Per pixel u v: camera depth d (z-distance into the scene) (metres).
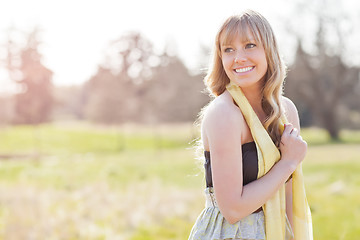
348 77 38.59
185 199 9.34
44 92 50.03
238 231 1.86
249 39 1.86
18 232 6.27
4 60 45.91
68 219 7.16
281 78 1.95
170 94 43.19
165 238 6.26
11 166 21.66
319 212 7.46
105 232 6.48
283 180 1.83
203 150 2.05
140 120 48.16
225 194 1.78
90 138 47.34
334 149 27.42
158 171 18.20
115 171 18.11
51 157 30.47
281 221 1.91
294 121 2.24
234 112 1.83
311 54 37.88
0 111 48.66
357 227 6.30
